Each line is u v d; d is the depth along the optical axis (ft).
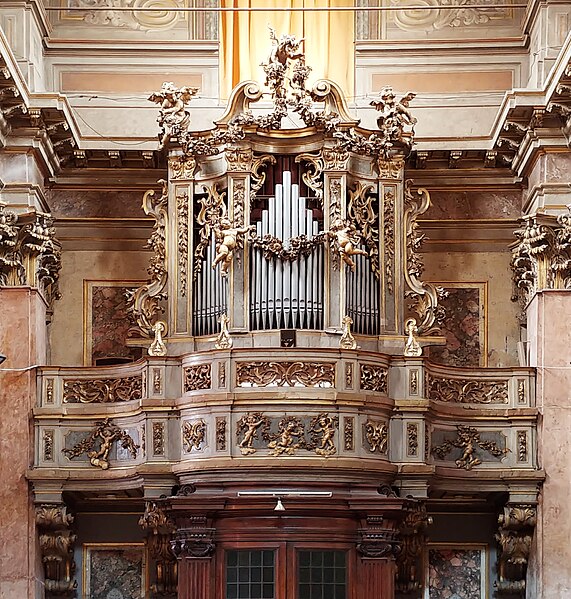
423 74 95.04
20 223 84.99
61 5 95.76
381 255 86.33
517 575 88.43
